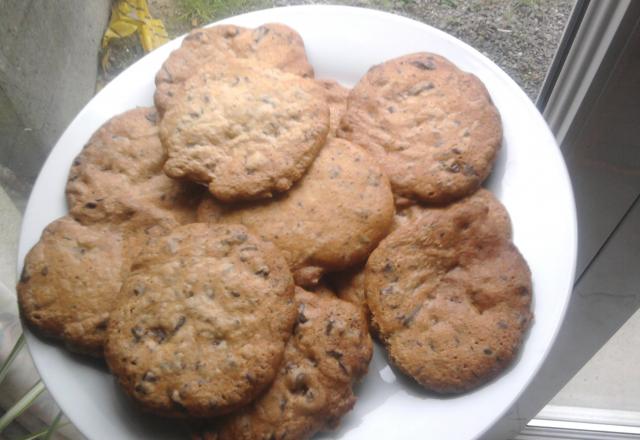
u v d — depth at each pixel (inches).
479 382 8.6
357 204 9.2
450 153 9.3
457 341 8.7
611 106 9.2
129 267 9.2
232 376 8.1
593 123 9.6
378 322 8.9
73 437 14.3
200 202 9.6
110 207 9.5
